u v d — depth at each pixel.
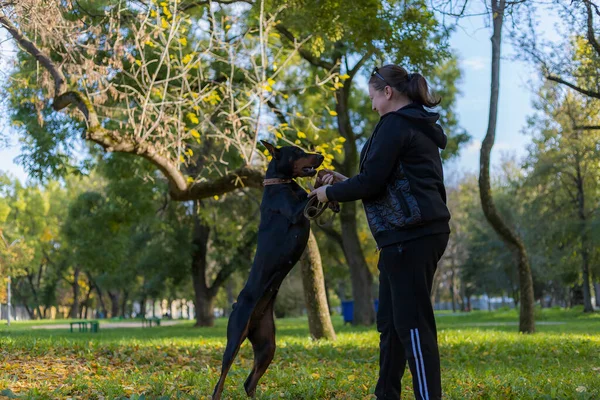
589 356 9.28
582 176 30.19
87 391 5.44
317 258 12.42
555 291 58.56
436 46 13.22
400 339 3.95
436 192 3.91
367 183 3.88
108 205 23.33
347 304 26.11
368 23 12.36
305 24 12.77
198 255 28.20
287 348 9.91
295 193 4.44
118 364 7.82
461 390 5.29
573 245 31.34
